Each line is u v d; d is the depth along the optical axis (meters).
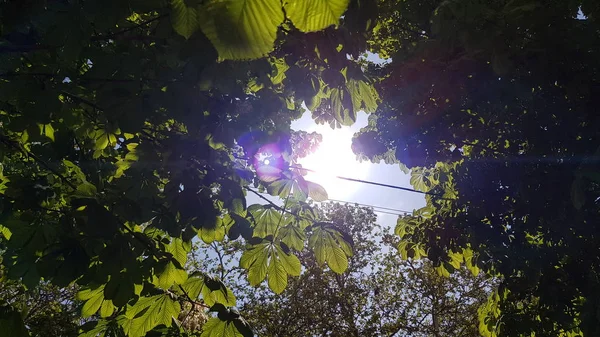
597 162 3.93
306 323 16.25
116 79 2.77
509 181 6.04
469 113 6.27
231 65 2.61
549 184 5.38
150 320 3.01
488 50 4.85
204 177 3.20
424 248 7.46
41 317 12.52
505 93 5.35
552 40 4.86
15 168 3.60
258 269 3.10
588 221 5.25
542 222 5.82
